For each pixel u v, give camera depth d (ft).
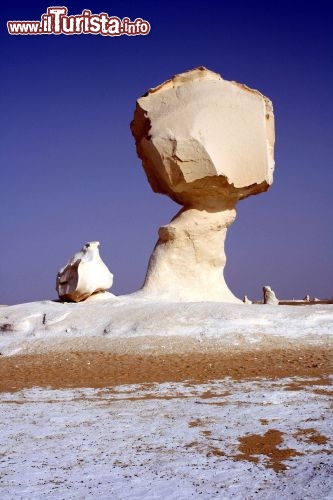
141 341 52.08
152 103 70.95
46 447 23.57
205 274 73.05
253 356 46.57
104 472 20.45
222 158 67.92
